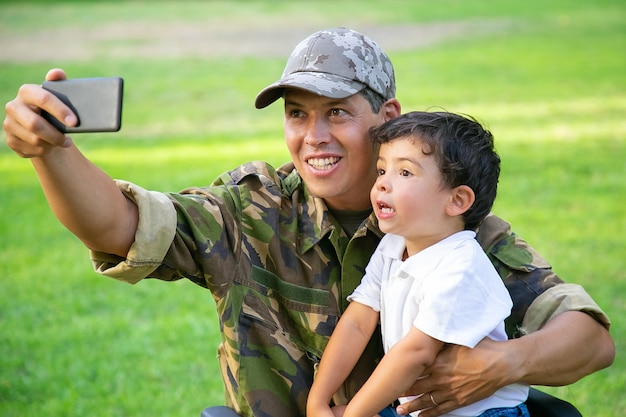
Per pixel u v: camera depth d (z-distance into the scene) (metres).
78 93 1.50
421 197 1.89
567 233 5.76
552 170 7.38
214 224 2.01
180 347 4.32
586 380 3.76
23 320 4.66
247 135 9.06
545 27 15.89
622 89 10.83
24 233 6.09
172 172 7.59
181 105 10.61
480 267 1.90
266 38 15.39
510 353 1.89
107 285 5.18
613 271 5.05
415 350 1.85
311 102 2.03
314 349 2.09
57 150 1.65
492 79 11.58
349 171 2.06
